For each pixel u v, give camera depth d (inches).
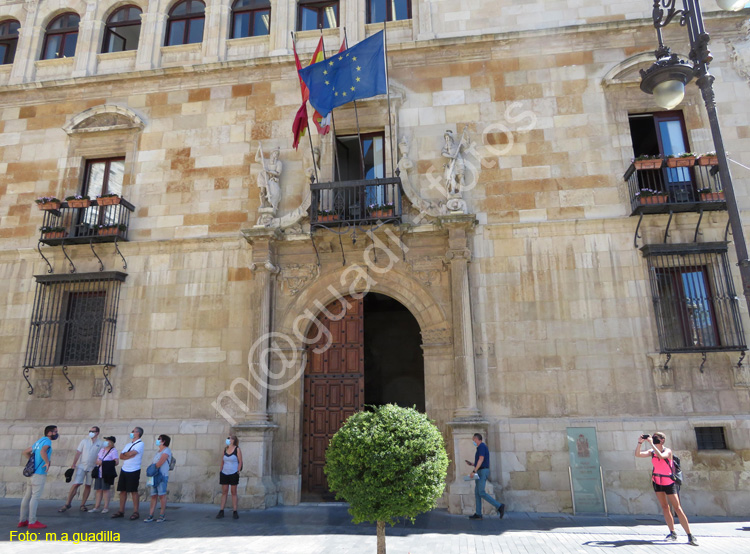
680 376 453.7
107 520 390.3
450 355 482.0
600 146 513.3
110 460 426.6
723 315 457.1
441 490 248.4
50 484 495.2
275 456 481.7
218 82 587.5
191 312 528.4
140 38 617.9
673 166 472.4
